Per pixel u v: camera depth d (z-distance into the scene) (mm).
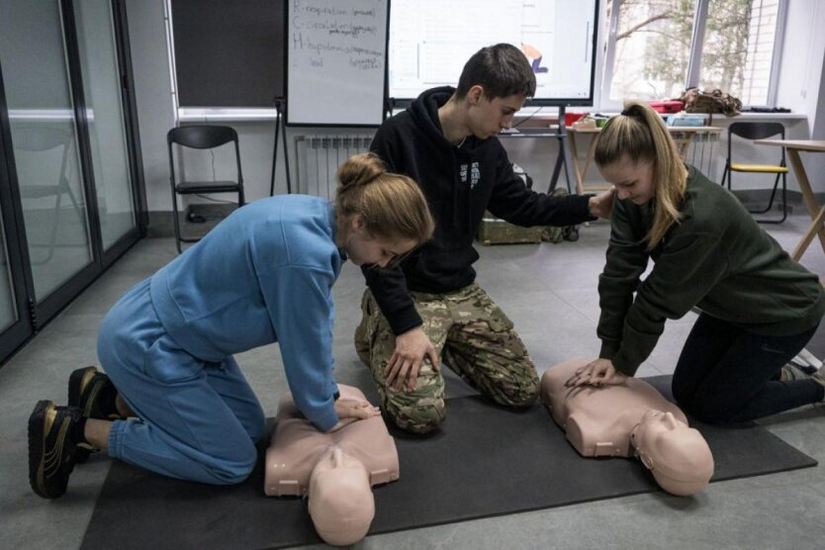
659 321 1627
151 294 1421
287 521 1412
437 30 4363
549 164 5012
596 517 1437
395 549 1331
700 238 1488
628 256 1702
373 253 1358
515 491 1518
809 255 3877
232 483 1521
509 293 3145
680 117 4605
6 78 2430
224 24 4246
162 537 1356
